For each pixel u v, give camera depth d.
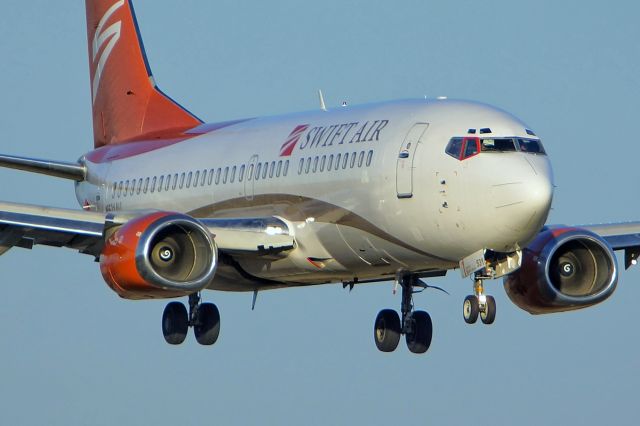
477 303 106.25
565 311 113.81
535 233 100.94
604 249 112.00
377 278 119.69
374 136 110.25
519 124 104.62
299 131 120.75
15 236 110.94
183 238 109.00
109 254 106.62
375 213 108.75
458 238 103.06
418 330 125.94
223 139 132.00
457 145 103.31
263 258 118.62
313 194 115.25
